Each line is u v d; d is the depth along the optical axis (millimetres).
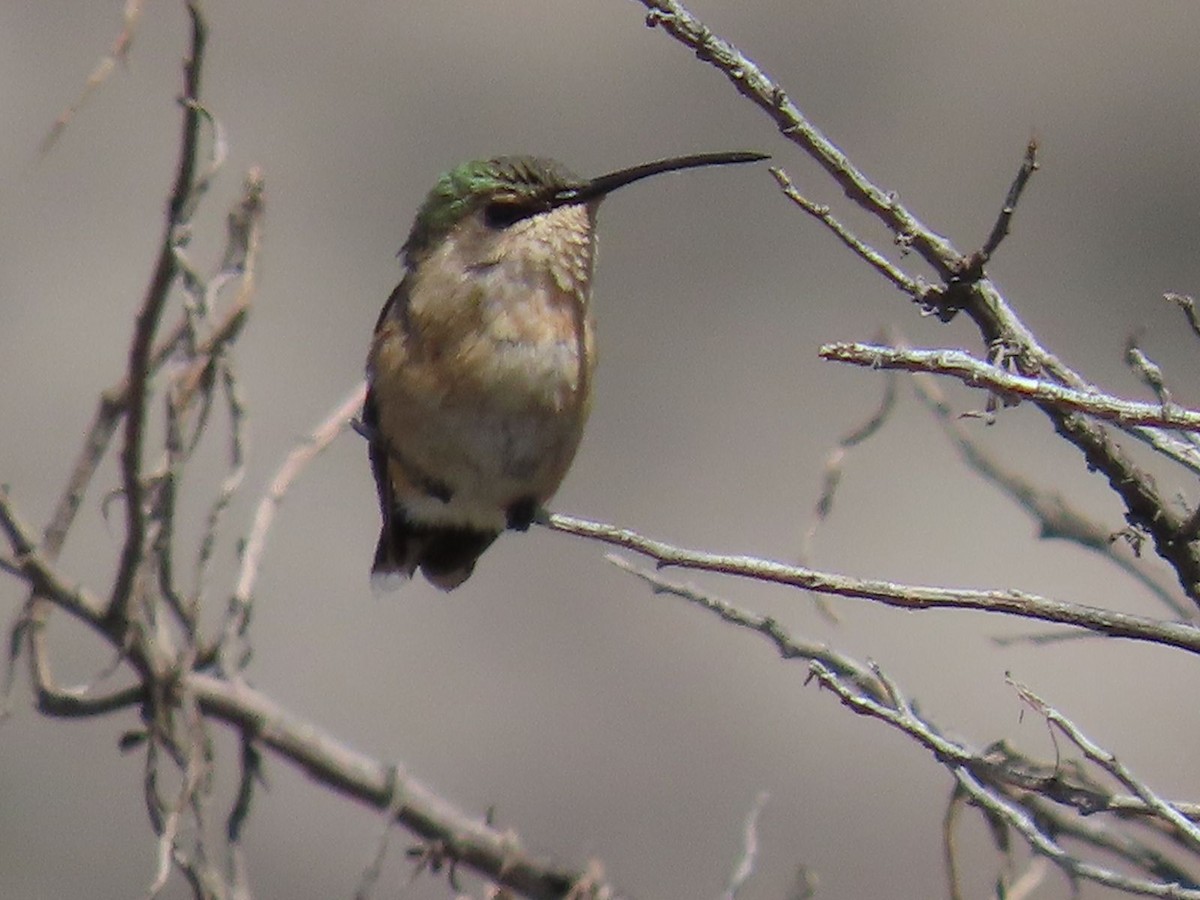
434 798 7309
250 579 7332
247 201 7258
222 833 9281
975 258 5578
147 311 6742
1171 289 15430
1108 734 12734
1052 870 9531
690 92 16250
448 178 8023
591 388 8008
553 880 7328
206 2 16312
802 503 14297
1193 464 5656
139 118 15828
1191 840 5262
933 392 7238
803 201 5652
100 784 11938
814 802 12836
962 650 13125
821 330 15102
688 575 13805
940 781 12859
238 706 7184
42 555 7102
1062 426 5770
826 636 13328
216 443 13266
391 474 8102
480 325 7754
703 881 12477
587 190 7930
